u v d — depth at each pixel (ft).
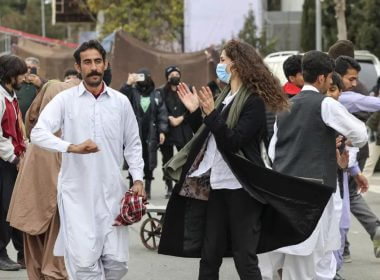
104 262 22.35
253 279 22.20
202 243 23.03
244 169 21.98
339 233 25.54
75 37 237.45
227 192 22.30
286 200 22.09
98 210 21.97
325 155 23.98
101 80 22.16
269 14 166.09
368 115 29.14
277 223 22.59
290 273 24.91
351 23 116.37
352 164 28.32
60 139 21.45
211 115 21.59
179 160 22.90
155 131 50.80
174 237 23.22
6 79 30.81
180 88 23.02
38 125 21.67
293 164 24.13
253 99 22.06
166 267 32.60
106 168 22.06
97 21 193.16
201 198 22.98
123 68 110.22
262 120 22.11
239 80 22.56
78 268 21.79
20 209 26.78
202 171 22.63
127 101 22.66
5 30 123.24
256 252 22.66
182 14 174.40
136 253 35.37
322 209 22.15
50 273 26.58
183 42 180.45
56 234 26.66
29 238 27.40
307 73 24.66
